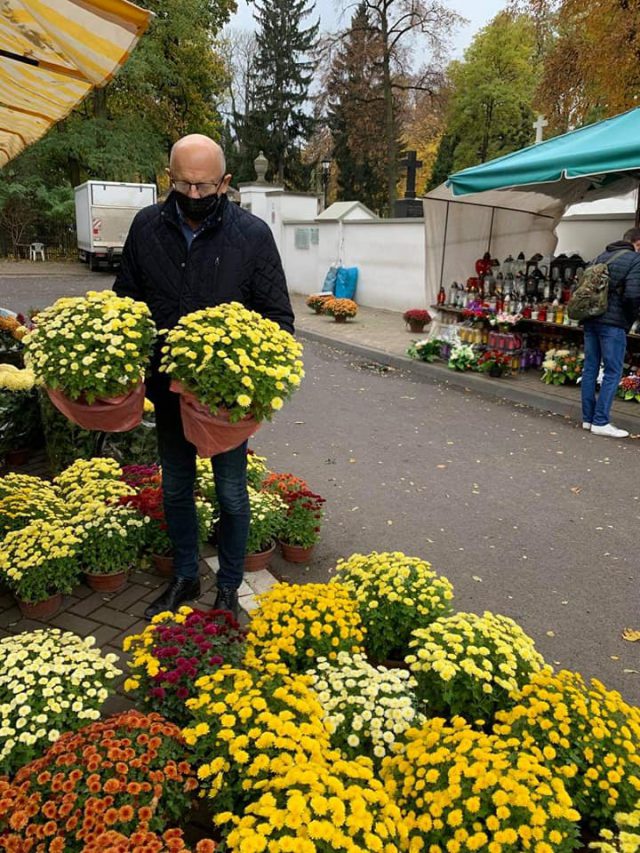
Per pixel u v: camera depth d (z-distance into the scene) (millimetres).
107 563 3250
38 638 2270
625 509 4746
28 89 3963
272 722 1773
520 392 7977
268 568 3713
